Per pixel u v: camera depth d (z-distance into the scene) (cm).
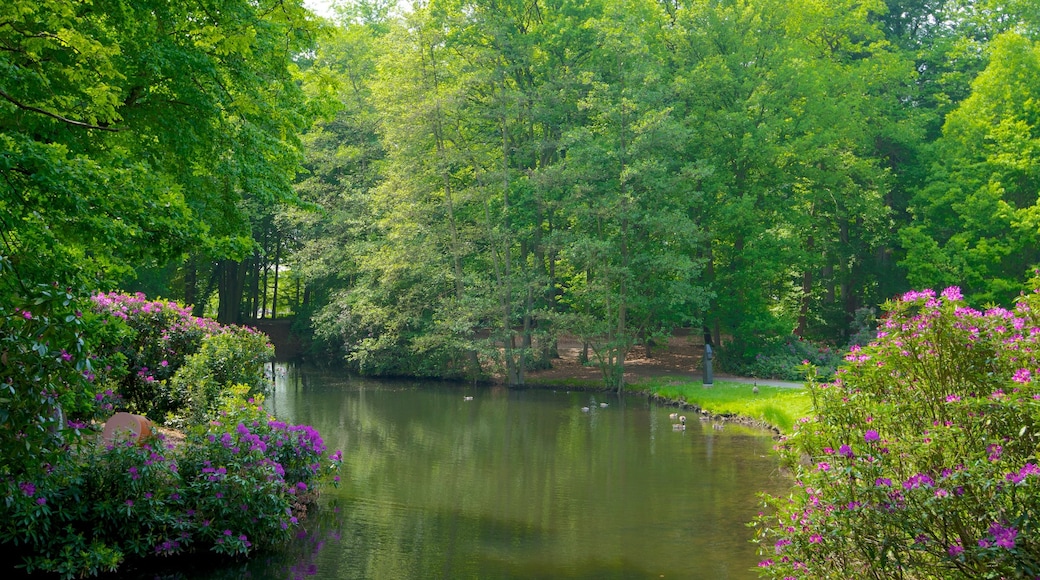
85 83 807
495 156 3003
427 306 2995
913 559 543
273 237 3947
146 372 1310
